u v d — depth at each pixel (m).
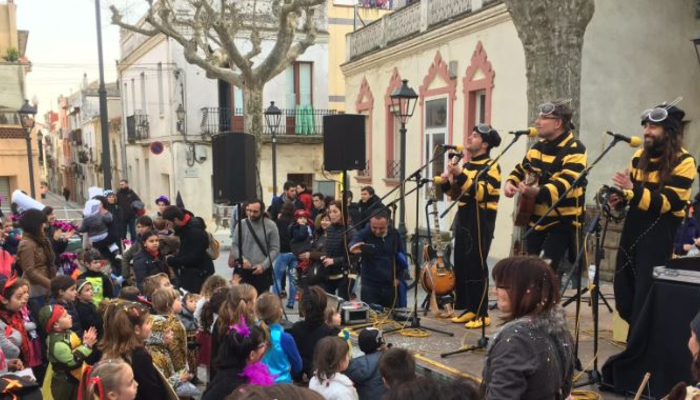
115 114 30.19
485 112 10.39
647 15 9.18
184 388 3.83
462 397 1.55
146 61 21.25
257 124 13.19
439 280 4.78
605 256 7.61
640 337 3.15
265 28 18.30
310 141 20.03
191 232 5.91
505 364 1.90
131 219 12.30
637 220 3.37
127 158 25.67
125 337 3.24
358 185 16.20
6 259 5.67
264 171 19.81
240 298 3.69
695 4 9.36
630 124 9.25
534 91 6.04
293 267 8.05
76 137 40.56
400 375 2.75
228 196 5.80
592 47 8.98
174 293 4.11
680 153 3.24
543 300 1.97
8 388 2.77
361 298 5.49
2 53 20.80
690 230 5.38
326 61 20.02
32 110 14.73
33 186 14.94
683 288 2.96
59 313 3.89
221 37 12.23
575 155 3.90
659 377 3.05
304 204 9.57
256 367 3.10
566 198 3.82
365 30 15.30
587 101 9.03
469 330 4.61
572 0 5.73
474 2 10.57
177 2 17.83
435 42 11.88
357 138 6.43
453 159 4.41
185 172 18.91
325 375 3.26
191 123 18.78
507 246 9.83
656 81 9.31
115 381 2.85
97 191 10.55
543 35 5.89
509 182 4.16
